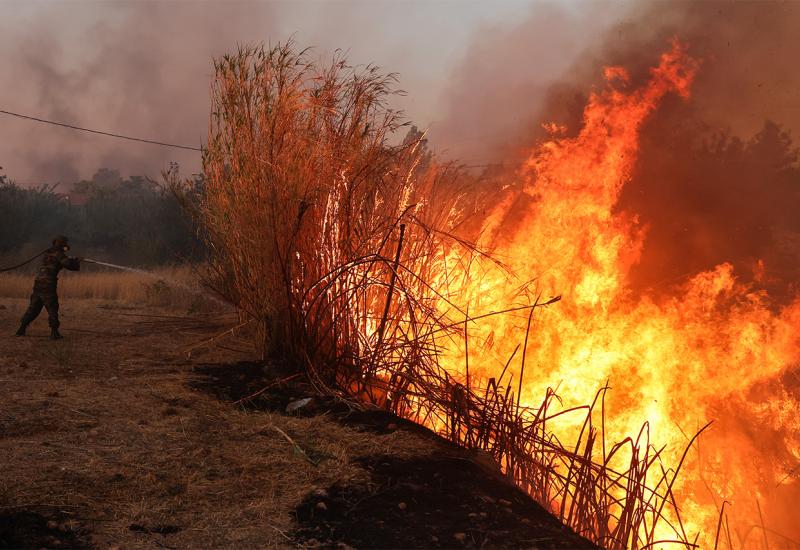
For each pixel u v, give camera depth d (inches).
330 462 173.9
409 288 254.1
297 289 263.7
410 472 170.4
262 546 130.0
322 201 266.2
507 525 146.2
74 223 1158.3
